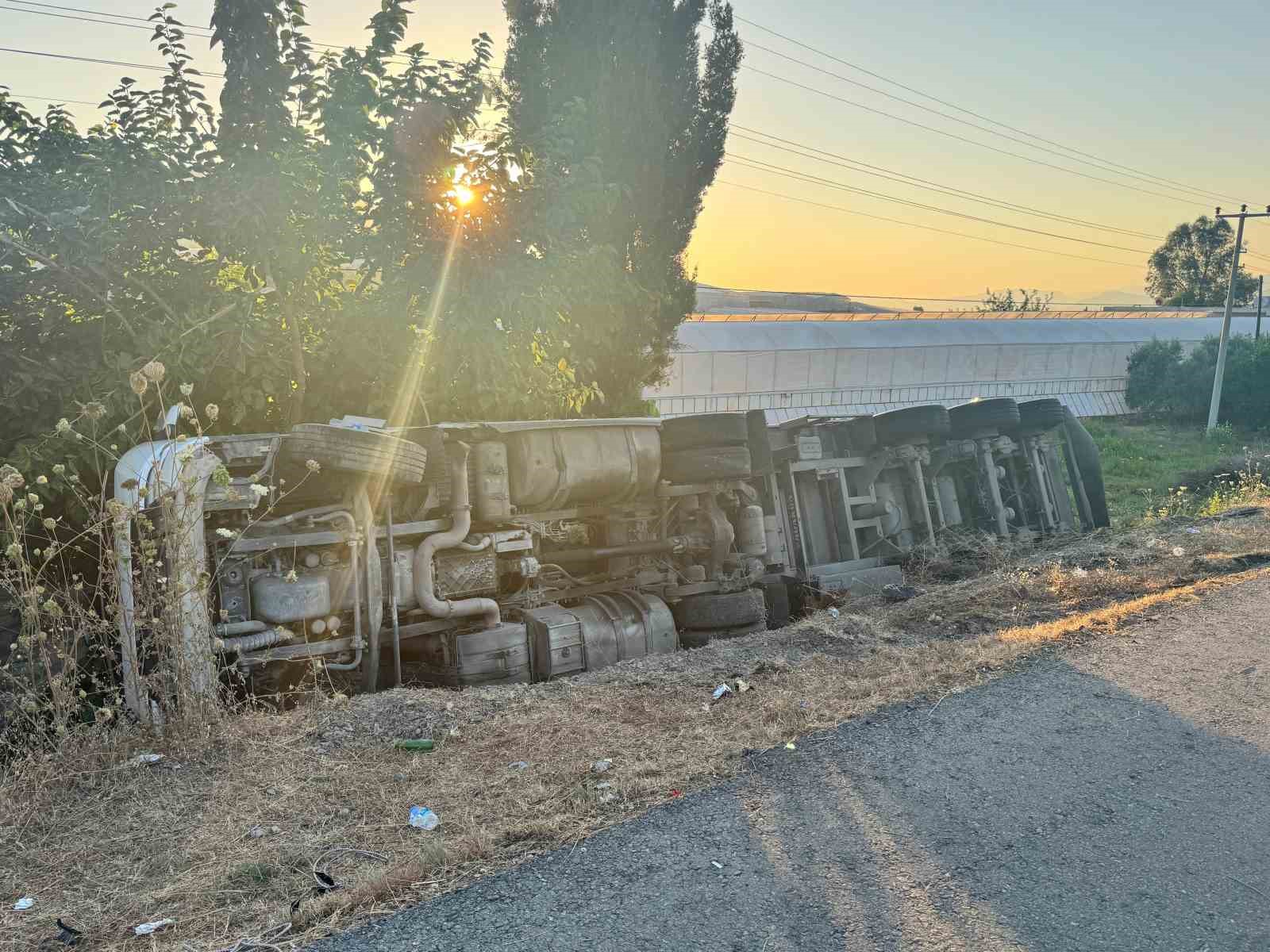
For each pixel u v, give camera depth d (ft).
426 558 22.00
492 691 18.90
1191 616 21.44
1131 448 97.76
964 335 133.28
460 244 29.14
